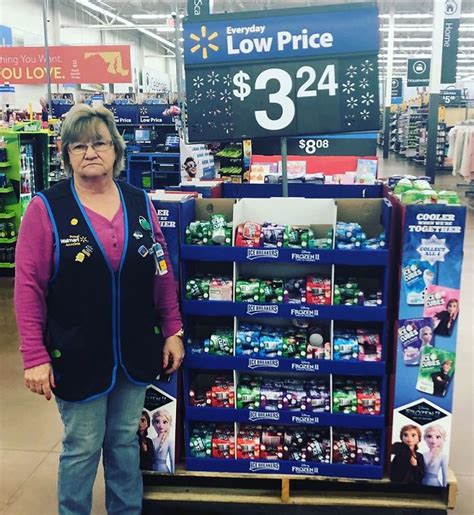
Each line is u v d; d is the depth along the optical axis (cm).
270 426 240
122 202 193
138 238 190
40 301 184
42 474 267
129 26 1920
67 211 182
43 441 297
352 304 220
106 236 184
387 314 221
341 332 232
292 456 229
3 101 1152
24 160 651
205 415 230
